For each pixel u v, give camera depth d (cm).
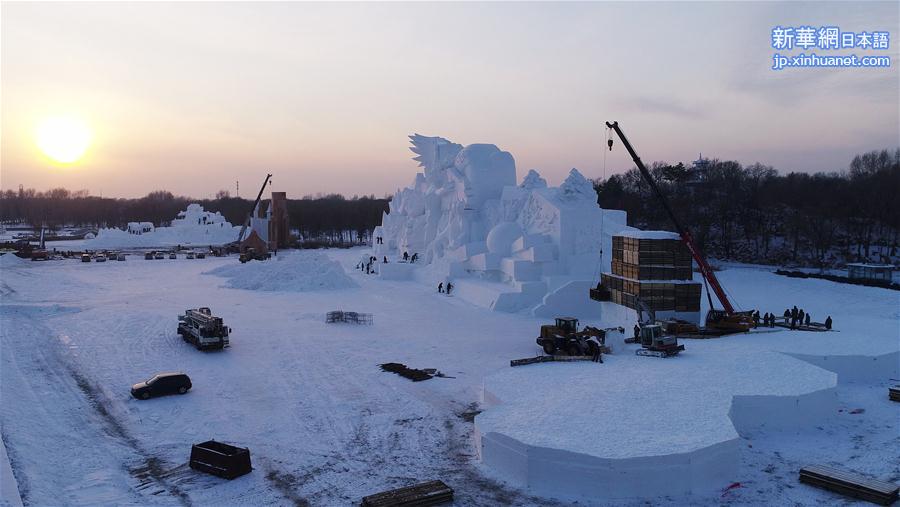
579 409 2103
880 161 11925
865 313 4722
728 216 10075
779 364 2703
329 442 2144
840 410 2459
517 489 1759
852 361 2894
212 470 1881
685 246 3831
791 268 8050
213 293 5838
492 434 1903
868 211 9075
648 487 1688
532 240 5275
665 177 11406
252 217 12106
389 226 8800
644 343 2934
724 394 2258
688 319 3762
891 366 2941
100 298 5441
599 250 5272
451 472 1889
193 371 3030
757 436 2178
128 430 2255
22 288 5969
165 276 7250
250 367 3114
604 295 4225
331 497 1738
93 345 3550
